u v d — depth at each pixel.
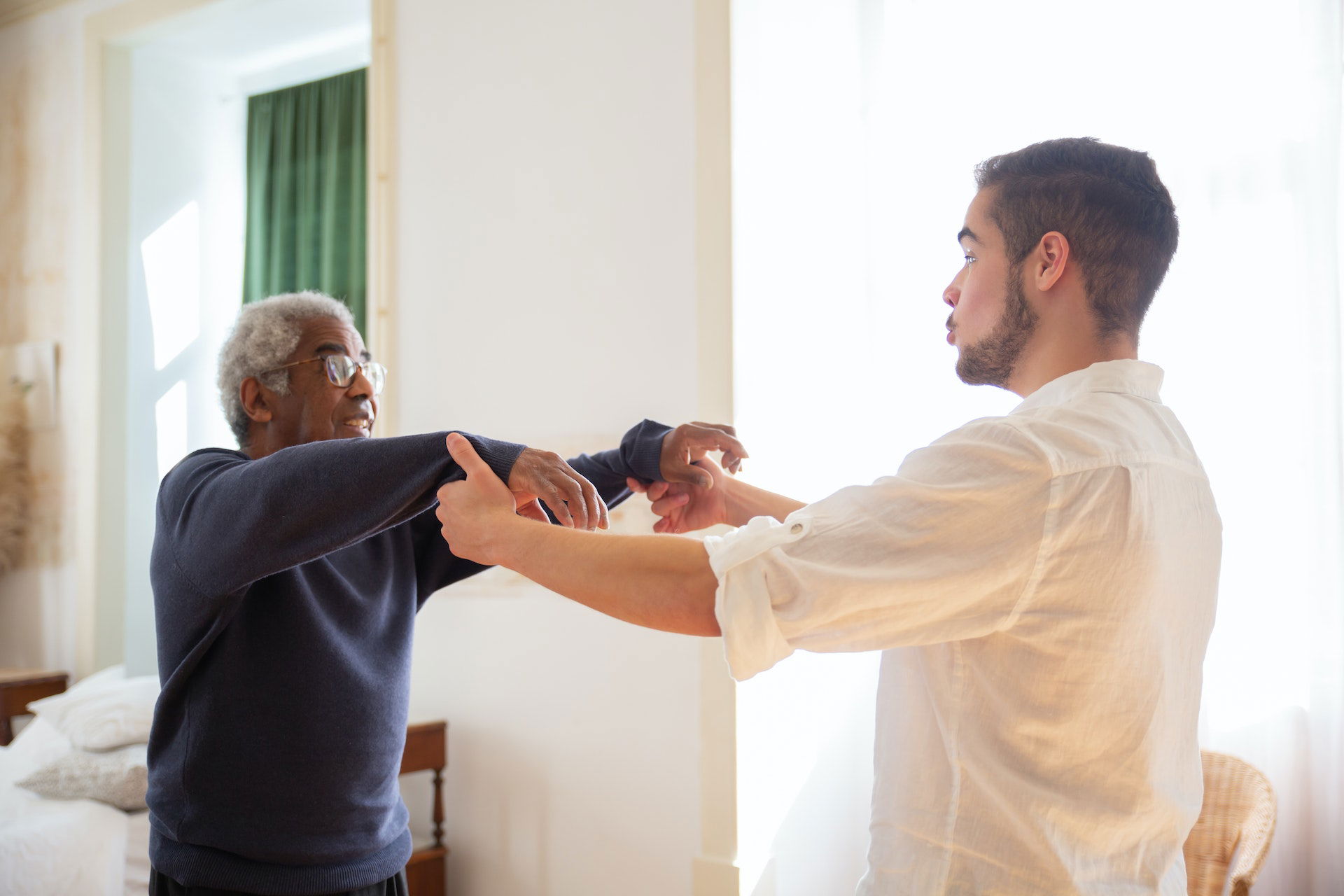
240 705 1.39
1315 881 2.66
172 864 1.37
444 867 3.03
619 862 2.82
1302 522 2.73
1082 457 0.91
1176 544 0.95
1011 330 1.09
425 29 3.34
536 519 1.30
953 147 3.21
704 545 0.95
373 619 1.54
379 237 3.36
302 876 1.38
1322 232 2.75
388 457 1.18
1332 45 2.76
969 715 0.96
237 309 4.66
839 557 0.90
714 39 2.71
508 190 3.15
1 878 2.57
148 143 4.41
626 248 2.92
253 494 1.24
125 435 4.28
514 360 3.11
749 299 2.72
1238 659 2.76
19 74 4.57
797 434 2.94
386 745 1.50
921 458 0.96
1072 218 1.04
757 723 2.66
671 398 2.82
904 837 0.98
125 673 3.93
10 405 4.41
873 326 3.30
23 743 3.29
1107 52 3.01
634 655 2.84
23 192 4.53
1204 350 2.85
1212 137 2.88
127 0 4.23
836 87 3.24
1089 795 0.92
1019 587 0.90
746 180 2.73
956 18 3.22
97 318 4.23
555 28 3.08
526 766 3.01
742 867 2.55
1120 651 0.91
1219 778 2.62
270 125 4.57
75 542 4.25
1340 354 2.72
